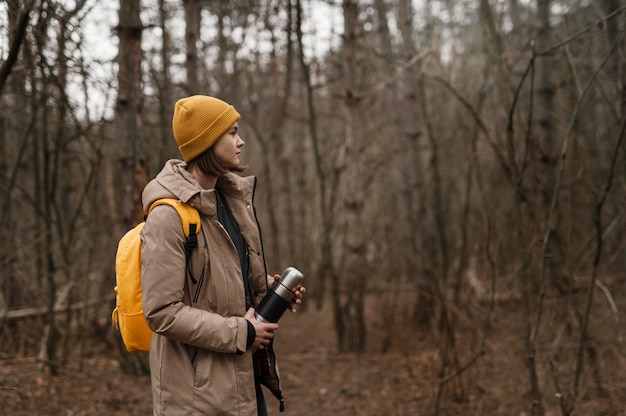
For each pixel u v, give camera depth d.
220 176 2.02
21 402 3.88
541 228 3.89
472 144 4.16
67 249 5.07
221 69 8.23
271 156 11.61
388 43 7.68
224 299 1.81
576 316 3.61
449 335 4.10
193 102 1.87
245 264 2.00
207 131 1.86
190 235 1.76
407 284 7.62
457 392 4.11
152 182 1.84
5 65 2.82
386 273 7.24
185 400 1.72
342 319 6.12
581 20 4.83
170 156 5.64
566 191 4.27
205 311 1.75
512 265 4.56
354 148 6.16
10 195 5.11
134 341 1.82
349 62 6.14
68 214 6.76
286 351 6.31
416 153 7.23
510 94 3.88
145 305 1.69
